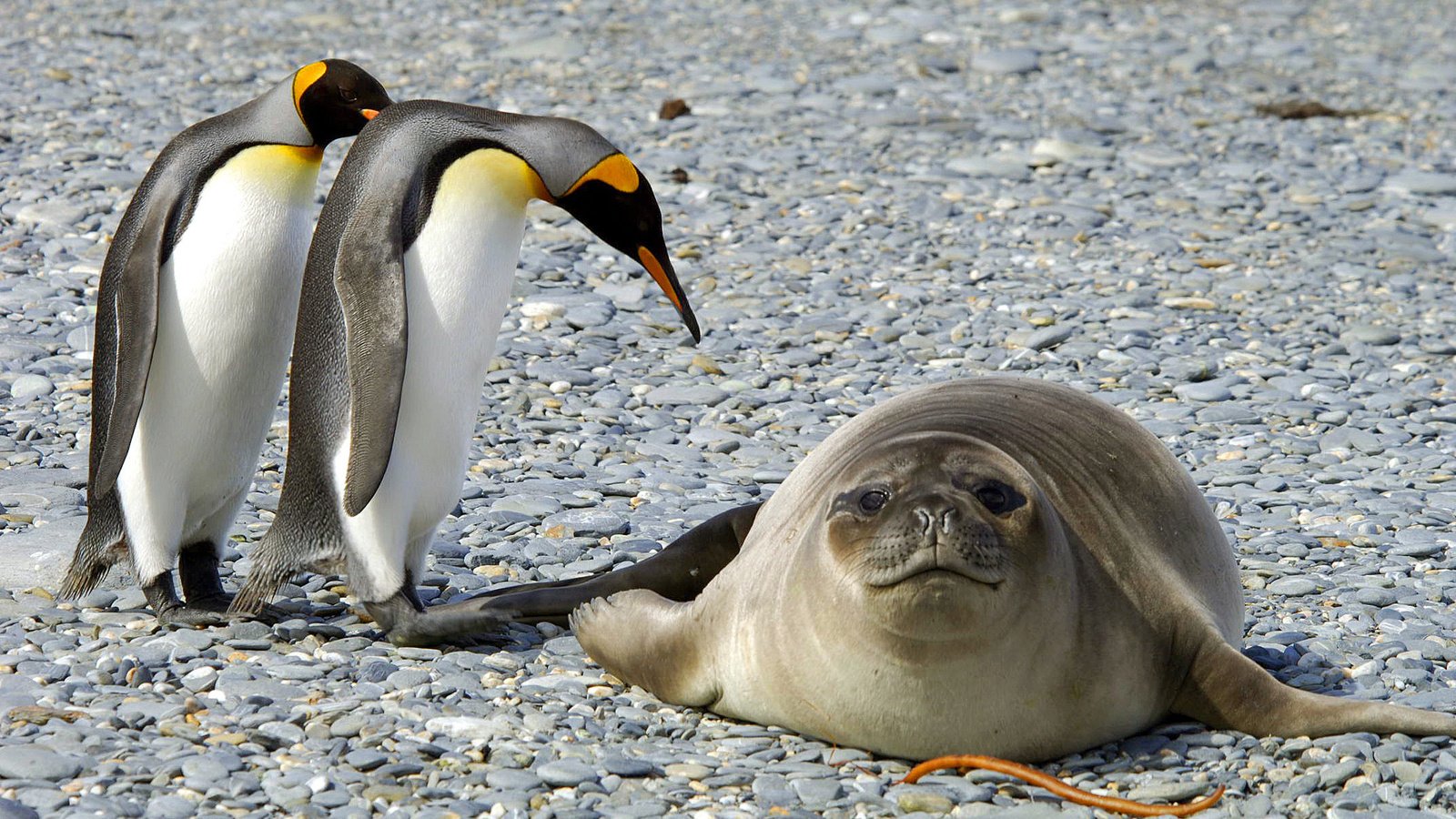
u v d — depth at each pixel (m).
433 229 16.34
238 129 17.47
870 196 39.69
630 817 12.98
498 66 51.31
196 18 56.44
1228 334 31.47
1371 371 29.61
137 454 17.31
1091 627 14.01
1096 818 13.06
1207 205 39.97
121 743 13.91
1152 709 14.70
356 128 17.39
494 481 23.12
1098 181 41.59
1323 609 18.89
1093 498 14.96
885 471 13.38
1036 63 53.69
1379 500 23.12
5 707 14.62
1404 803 13.40
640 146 42.91
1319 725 14.38
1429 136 47.03
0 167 37.66
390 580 16.67
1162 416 27.17
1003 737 13.79
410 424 16.55
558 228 36.34
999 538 12.83
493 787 13.48
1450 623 18.33
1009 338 30.81
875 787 13.62
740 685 14.77
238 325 17.23
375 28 56.06
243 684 15.42
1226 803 13.42
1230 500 23.33
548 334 30.17
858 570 12.93
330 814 12.81
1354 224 38.75
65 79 46.75
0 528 19.95
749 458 24.73
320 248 16.45
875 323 31.62
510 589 18.03
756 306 32.22
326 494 16.55
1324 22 63.56
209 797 12.95
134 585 18.81
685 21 58.81
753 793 13.53
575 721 15.01
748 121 45.88
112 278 17.48
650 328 30.86
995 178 41.59
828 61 53.53
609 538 21.06
